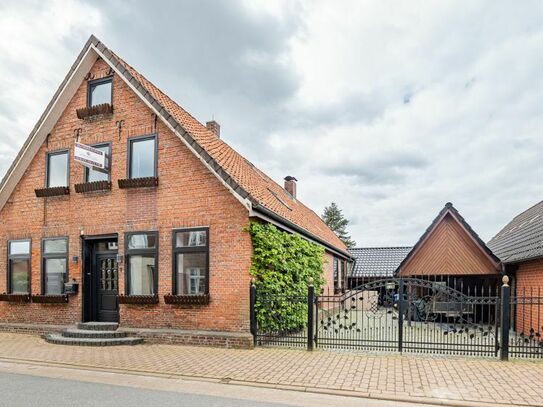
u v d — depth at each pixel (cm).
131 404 612
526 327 1261
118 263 1214
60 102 1337
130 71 1277
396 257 3012
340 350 973
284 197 2020
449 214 1603
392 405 621
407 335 1186
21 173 1392
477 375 755
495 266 1522
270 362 862
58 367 862
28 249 1364
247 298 1052
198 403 618
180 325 1112
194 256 1131
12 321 1361
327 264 1952
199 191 1134
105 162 1251
